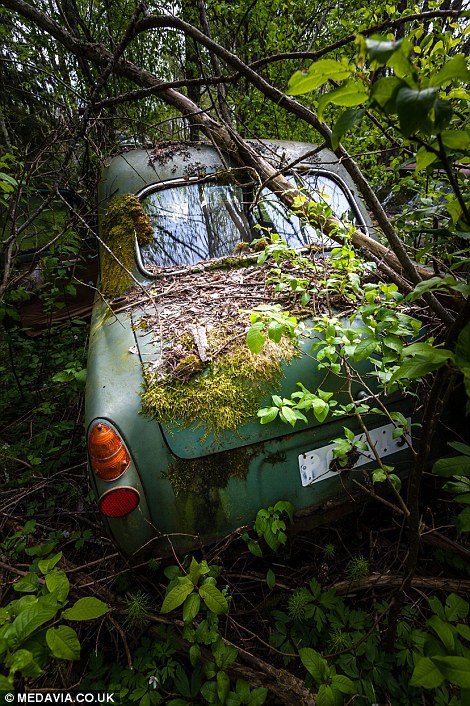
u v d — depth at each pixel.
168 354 1.55
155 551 1.44
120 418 1.39
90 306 4.17
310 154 1.92
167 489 1.39
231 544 1.63
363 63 0.68
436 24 2.48
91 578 1.74
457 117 1.38
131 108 5.41
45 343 3.81
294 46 5.01
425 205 1.82
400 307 1.73
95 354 1.72
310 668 1.18
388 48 0.59
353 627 1.49
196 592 1.28
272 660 1.49
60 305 3.49
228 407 1.42
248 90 5.17
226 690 1.28
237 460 1.43
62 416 3.15
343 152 1.76
